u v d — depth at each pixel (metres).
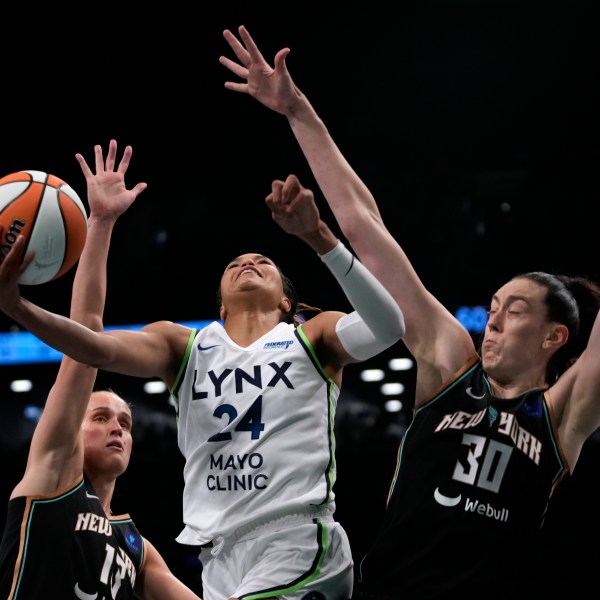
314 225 4.06
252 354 4.81
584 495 15.72
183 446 4.86
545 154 19.86
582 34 18.73
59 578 5.29
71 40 18.58
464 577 4.27
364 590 4.44
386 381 18.20
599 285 5.59
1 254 4.22
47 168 19.94
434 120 20.12
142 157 20.45
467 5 18.39
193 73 19.39
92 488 5.72
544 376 4.97
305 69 19.66
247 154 20.58
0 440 18.80
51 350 18.81
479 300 18.77
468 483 4.44
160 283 19.94
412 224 19.78
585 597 14.33
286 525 4.53
